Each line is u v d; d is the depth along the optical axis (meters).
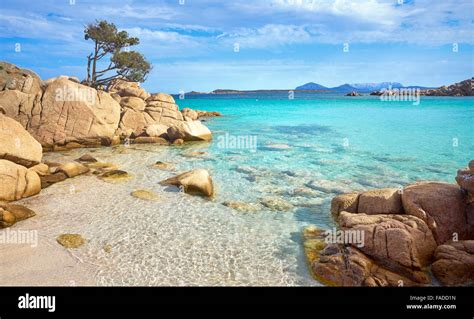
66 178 18.66
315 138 34.41
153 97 38.66
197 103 114.12
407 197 11.99
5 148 16.47
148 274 9.76
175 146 30.19
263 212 14.68
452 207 11.50
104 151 27.20
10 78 31.95
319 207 15.26
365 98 138.38
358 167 22.03
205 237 12.26
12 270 9.70
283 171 21.22
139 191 16.59
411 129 39.50
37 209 14.32
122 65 53.50
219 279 9.59
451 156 24.91
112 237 12.03
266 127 44.53
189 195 16.59
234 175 20.36
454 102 88.44
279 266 10.37
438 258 9.85
